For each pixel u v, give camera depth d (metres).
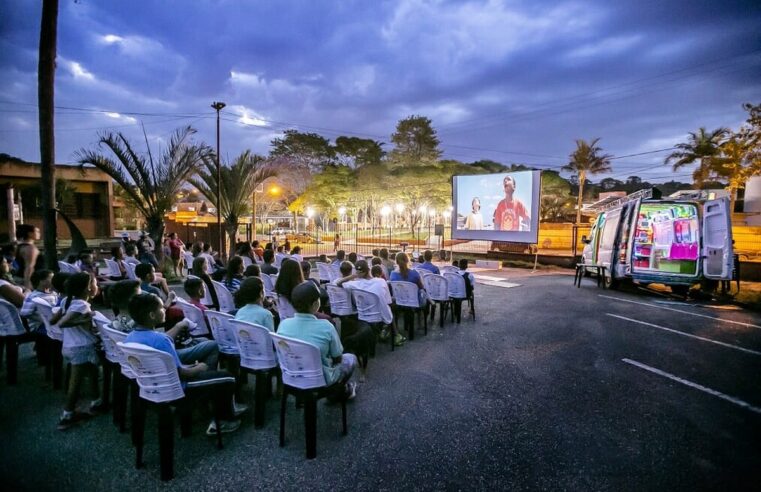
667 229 9.66
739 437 3.28
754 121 15.12
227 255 15.31
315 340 3.04
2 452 3.08
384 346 5.77
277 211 46.81
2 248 6.73
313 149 42.72
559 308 8.41
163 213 11.83
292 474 2.80
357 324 4.96
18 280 7.41
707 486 2.67
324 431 3.39
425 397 4.05
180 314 4.26
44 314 4.15
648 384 4.37
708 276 8.93
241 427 3.46
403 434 3.33
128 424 3.52
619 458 2.98
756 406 3.85
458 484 2.70
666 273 9.36
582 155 37.50
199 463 2.94
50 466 2.91
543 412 3.72
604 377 4.57
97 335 3.62
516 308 8.42
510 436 3.30
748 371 4.75
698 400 3.97
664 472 2.81
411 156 45.03
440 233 15.30
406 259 6.34
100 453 3.08
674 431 3.38
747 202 27.09
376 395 4.11
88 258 7.13
